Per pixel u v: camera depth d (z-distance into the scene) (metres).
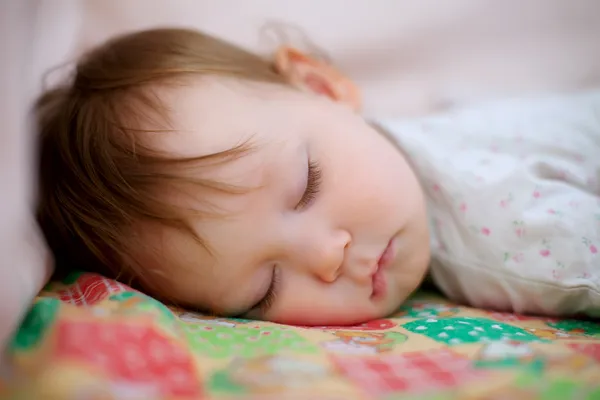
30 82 0.41
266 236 0.39
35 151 0.41
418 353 0.33
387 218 0.41
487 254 0.42
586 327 0.39
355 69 0.58
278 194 0.39
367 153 0.42
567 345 0.34
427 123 0.48
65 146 0.42
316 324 0.40
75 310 0.34
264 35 0.58
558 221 0.41
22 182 0.34
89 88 0.43
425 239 0.42
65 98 0.44
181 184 0.39
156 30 0.48
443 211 0.45
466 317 0.39
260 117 0.41
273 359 0.32
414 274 0.42
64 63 0.47
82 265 0.43
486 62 0.58
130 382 0.30
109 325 0.32
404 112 0.58
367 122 0.47
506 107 0.50
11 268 0.33
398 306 0.42
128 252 0.41
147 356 0.31
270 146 0.40
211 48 0.47
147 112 0.41
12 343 0.32
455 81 0.58
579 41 0.58
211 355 0.32
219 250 0.40
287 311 0.40
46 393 0.29
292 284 0.40
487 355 0.33
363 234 0.40
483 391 0.30
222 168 0.39
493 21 0.58
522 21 0.58
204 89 0.42
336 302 0.40
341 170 0.41
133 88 0.42
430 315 0.41
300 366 0.31
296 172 0.40
